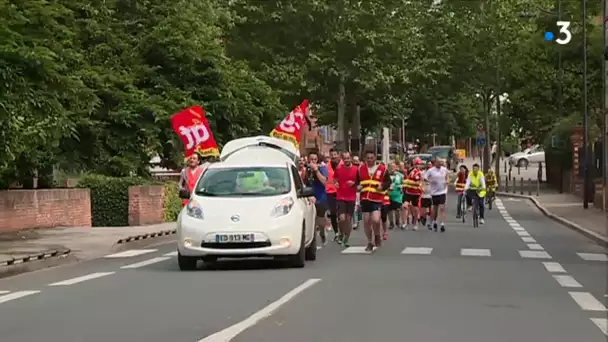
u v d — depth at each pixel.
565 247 22.33
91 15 33.59
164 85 35.06
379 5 55.06
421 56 58.91
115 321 10.73
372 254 19.59
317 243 22.33
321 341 9.38
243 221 15.88
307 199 17.70
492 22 61.47
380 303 12.10
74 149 32.12
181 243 16.06
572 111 57.97
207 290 13.45
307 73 54.91
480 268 16.92
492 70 62.56
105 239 22.81
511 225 31.03
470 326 10.39
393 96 59.66
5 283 15.16
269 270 16.19
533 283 14.68
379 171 20.09
